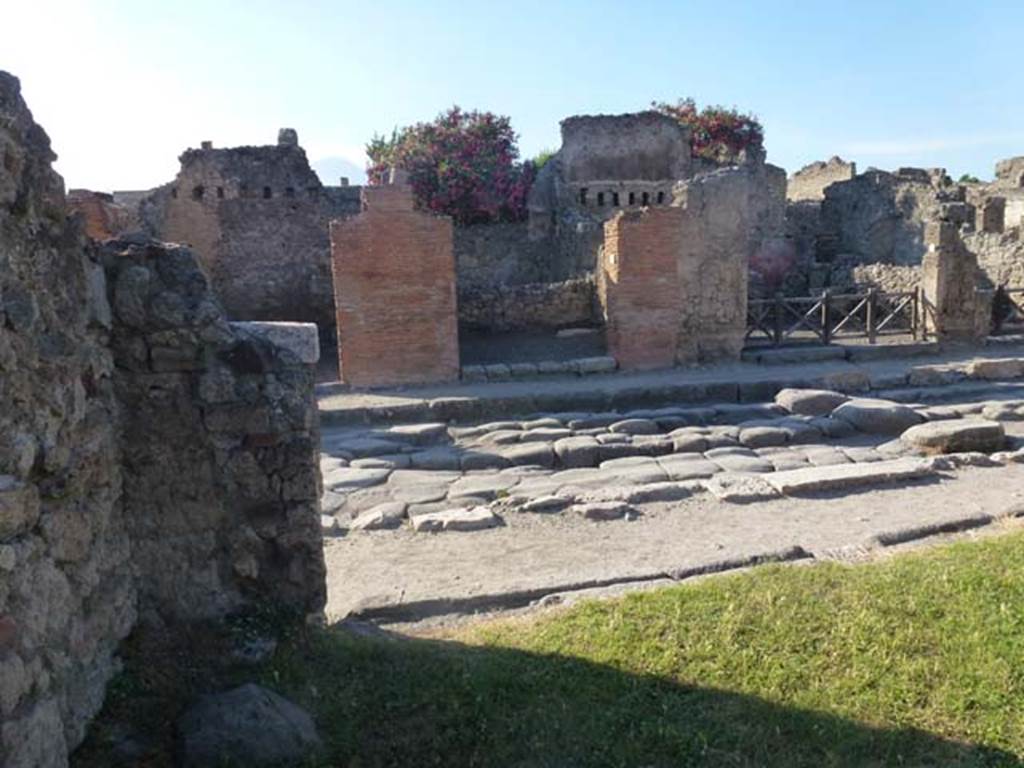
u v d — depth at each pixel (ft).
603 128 81.46
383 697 12.51
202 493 13.65
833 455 30.19
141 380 13.21
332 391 41.73
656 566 19.39
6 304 9.58
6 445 9.39
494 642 14.90
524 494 25.98
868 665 13.24
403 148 96.84
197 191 68.90
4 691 8.75
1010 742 11.30
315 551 14.24
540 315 56.44
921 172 96.84
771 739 11.52
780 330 50.08
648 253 44.83
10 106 10.02
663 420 35.55
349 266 41.55
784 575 17.25
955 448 30.45
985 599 15.42
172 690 12.16
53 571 10.37
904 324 59.21
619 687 12.88
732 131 114.11
